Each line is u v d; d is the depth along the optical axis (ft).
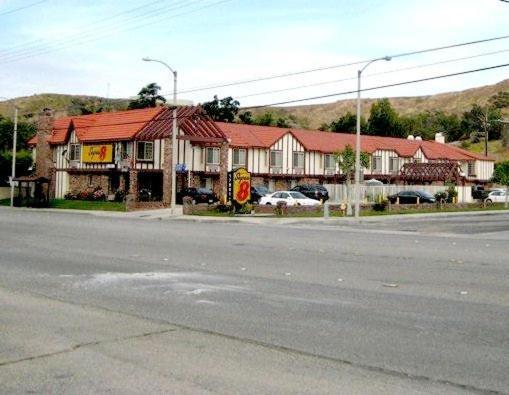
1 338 25.93
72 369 21.67
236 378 20.68
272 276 43.96
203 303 33.91
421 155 246.68
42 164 200.44
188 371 21.44
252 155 199.21
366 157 187.73
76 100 575.79
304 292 37.40
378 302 34.24
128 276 43.68
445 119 441.68
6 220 108.58
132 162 175.22
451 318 30.17
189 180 178.91
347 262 52.29
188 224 106.73
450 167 220.43
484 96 643.86
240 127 208.03
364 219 124.16
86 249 61.21
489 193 222.28
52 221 107.55
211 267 48.60
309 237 79.25
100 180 188.44
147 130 173.27
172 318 30.09
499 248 66.44
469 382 20.44
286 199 157.69
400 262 52.54
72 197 189.16
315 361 22.77
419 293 37.17
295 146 210.38
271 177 203.82
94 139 185.98
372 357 23.34
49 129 201.16
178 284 40.27
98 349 24.25
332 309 32.30
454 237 83.71
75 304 33.55
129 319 29.84
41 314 30.83
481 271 47.06
